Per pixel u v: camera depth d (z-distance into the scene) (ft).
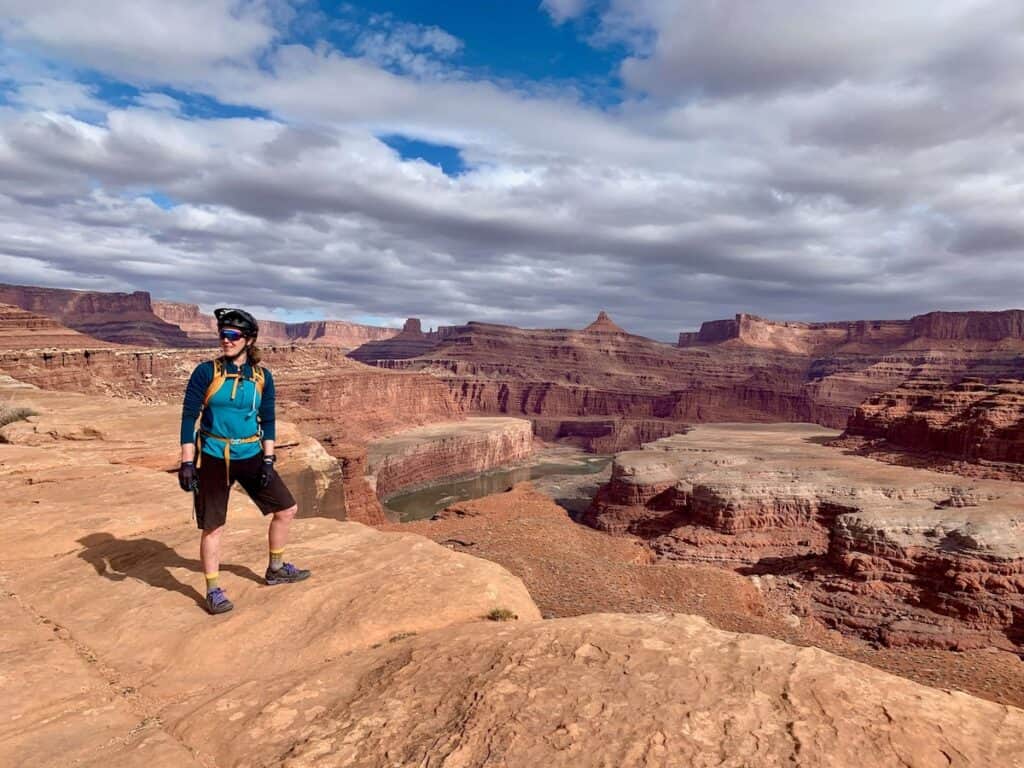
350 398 512.22
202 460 19.58
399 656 15.98
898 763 10.13
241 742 12.39
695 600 130.31
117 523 29.43
